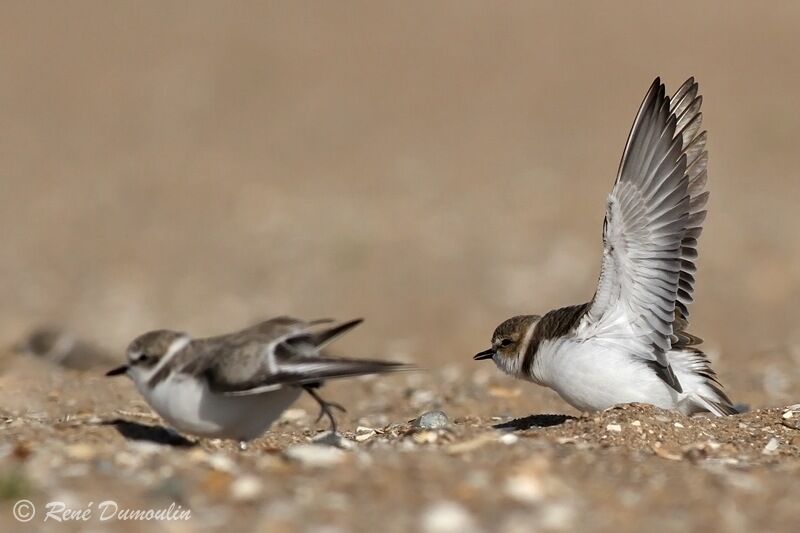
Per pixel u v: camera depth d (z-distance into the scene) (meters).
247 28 31.73
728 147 24.16
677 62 28.92
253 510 6.00
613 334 8.34
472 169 23.22
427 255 19.23
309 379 6.58
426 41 31.06
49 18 32.19
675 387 8.30
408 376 12.45
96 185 22.73
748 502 6.37
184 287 18.16
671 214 8.20
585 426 7.87
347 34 31.50
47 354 12.91
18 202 21.95
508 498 6.23
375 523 5.84
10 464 6.62
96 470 6.57
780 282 18.20
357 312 17.36
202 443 7.64
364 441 8.00
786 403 10.67
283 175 23.05
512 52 30.22
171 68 29.11
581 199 21.27
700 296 17.86
